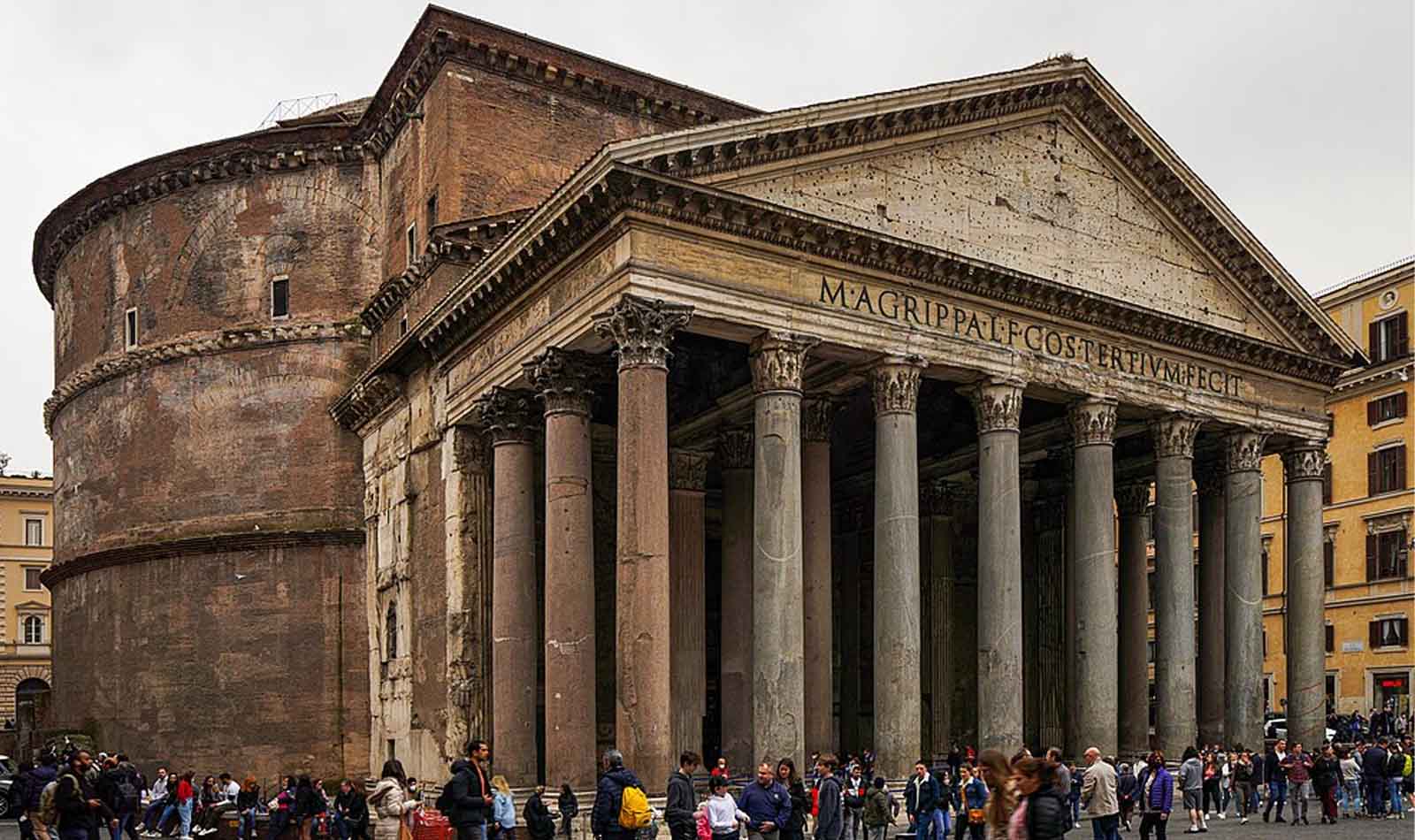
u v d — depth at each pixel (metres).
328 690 41.00
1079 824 30.95
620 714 25.75
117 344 47.19
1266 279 37.38
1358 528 57.34
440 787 34.22
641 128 40.84
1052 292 32.09
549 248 28.81
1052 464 45.72
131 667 44.19
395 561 38.75
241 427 43.41
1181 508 35.00
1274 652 61.72
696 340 32.53
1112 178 34.91
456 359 34.84
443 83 37.75
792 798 20.81
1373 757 32.03
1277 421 37.81
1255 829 29.62
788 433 27.86
